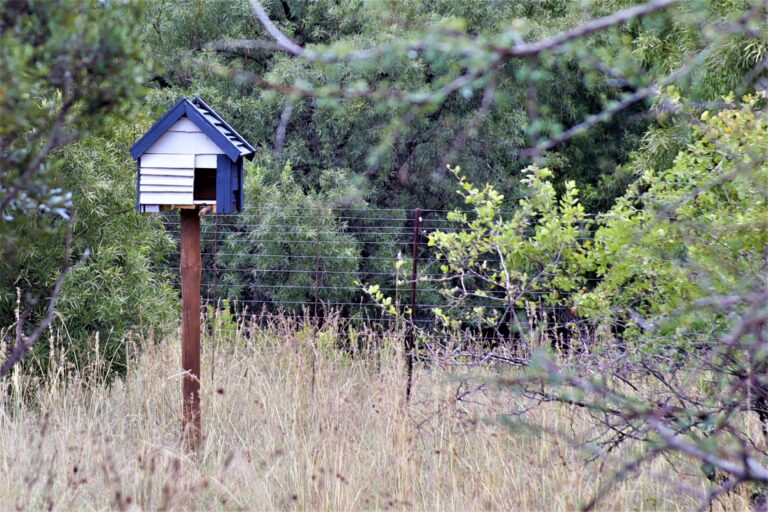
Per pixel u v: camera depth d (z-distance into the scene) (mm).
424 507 12961
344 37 33344
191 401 15234
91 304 19078
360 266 35344
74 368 18797
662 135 28312
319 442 14461
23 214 8148
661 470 12688
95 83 7707
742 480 5527
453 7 30609
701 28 6312
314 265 32594
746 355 9734
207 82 34812
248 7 34094
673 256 11875
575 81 33812
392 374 15688
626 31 21859
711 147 12992
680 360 12227
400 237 35781
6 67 6988
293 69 32500
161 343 20516
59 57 7410
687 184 12555
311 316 33438
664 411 6863
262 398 16766
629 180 35344
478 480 13250
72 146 17891
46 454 13945
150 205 14805
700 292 10406
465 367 15734
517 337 16906
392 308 17875
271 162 34875
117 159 19859
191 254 15266
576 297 13398
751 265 10555
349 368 19953
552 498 12820
